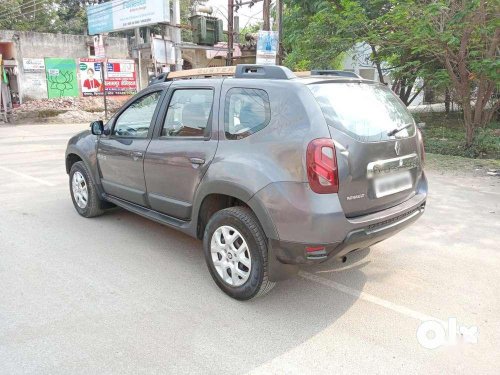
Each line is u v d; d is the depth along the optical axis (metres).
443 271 3.98
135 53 25.28
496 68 8.79
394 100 3.80
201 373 2.58
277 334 2.98
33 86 24.22
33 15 40.66
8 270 3.93
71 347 2.80
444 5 8.77
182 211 3.87
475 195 6.55
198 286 3.66
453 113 17.80
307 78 3.32
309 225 2.90
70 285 3.65
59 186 7.21
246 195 3.15
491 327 3.08
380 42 10.64
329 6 13.04
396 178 3.43
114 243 4.62
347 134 3.04
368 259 4.25
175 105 4.00
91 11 25.23
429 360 2.72
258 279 3.20
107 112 24.52
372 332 3.02
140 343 2.86
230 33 16.55
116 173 4.70
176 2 19.64
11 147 12.22
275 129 3.11
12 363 2.64
